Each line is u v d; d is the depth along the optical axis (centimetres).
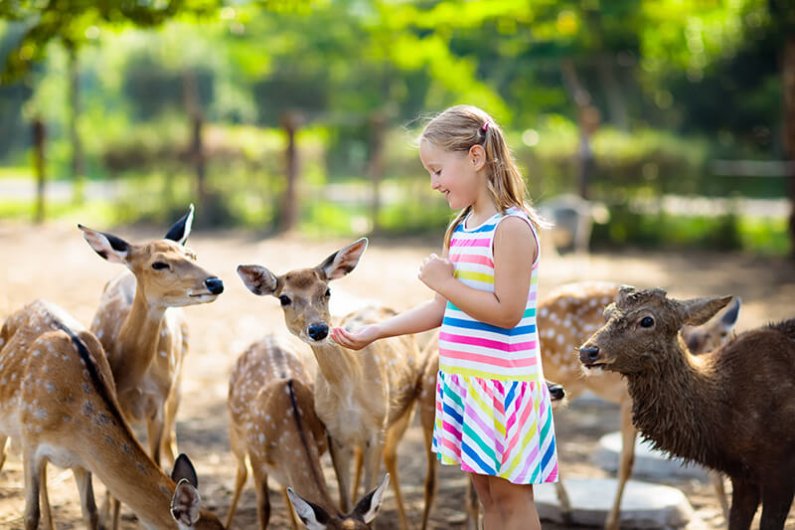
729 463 455
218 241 1917
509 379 374
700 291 1393
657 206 1998
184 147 2184
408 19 1369
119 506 523
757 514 575
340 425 510
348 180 3362
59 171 3897
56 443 448
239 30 959
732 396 448
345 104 3416
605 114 3453
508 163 383
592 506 577
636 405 441
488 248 375
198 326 1135
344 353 489
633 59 2720
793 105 1758
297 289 456
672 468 667
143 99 3731
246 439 514
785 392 448
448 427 384
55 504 579
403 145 2141
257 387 539
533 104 2869
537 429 378
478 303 371
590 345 422
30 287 1312
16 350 478
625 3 2266
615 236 1961
